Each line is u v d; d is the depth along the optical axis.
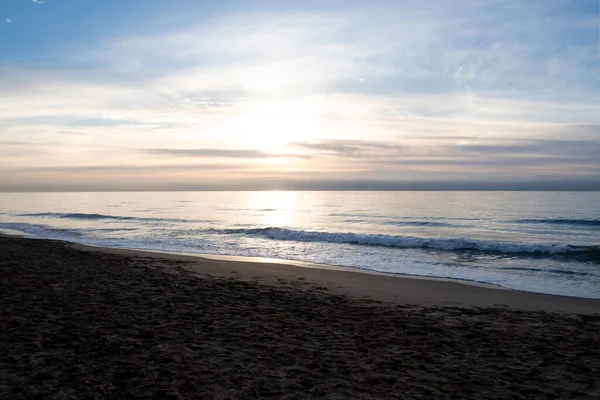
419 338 6.96
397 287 12.09
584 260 17.42
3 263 13.65
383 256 18.73
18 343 5.75
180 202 94.81
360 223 39.53
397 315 8.70
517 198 95.19
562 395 4.82
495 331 7.64
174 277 12.16
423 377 5.22
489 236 28.84
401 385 4.93
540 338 7.21
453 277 13.96
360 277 13.54
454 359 5.99
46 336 6.09
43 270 12.39
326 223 39.62
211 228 33.19
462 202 77.44
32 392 4.27
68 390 4.35
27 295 8.83
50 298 8.64
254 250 20.73
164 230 31.41
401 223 39.16
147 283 10.92
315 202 90.06
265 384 4.77
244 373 5.07
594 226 34.38
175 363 5.25
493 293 11.43
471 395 4.74
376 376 5.16
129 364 5.13
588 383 5.19
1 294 8.82
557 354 6.29
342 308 9.12
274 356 5.73
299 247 21.80
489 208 58.00
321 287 11.86
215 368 5.18
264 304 9.14
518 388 4.97
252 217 47.69
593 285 12.72
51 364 5.05
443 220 40.88
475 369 5.60
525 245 19.44
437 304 10.11
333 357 5.82
